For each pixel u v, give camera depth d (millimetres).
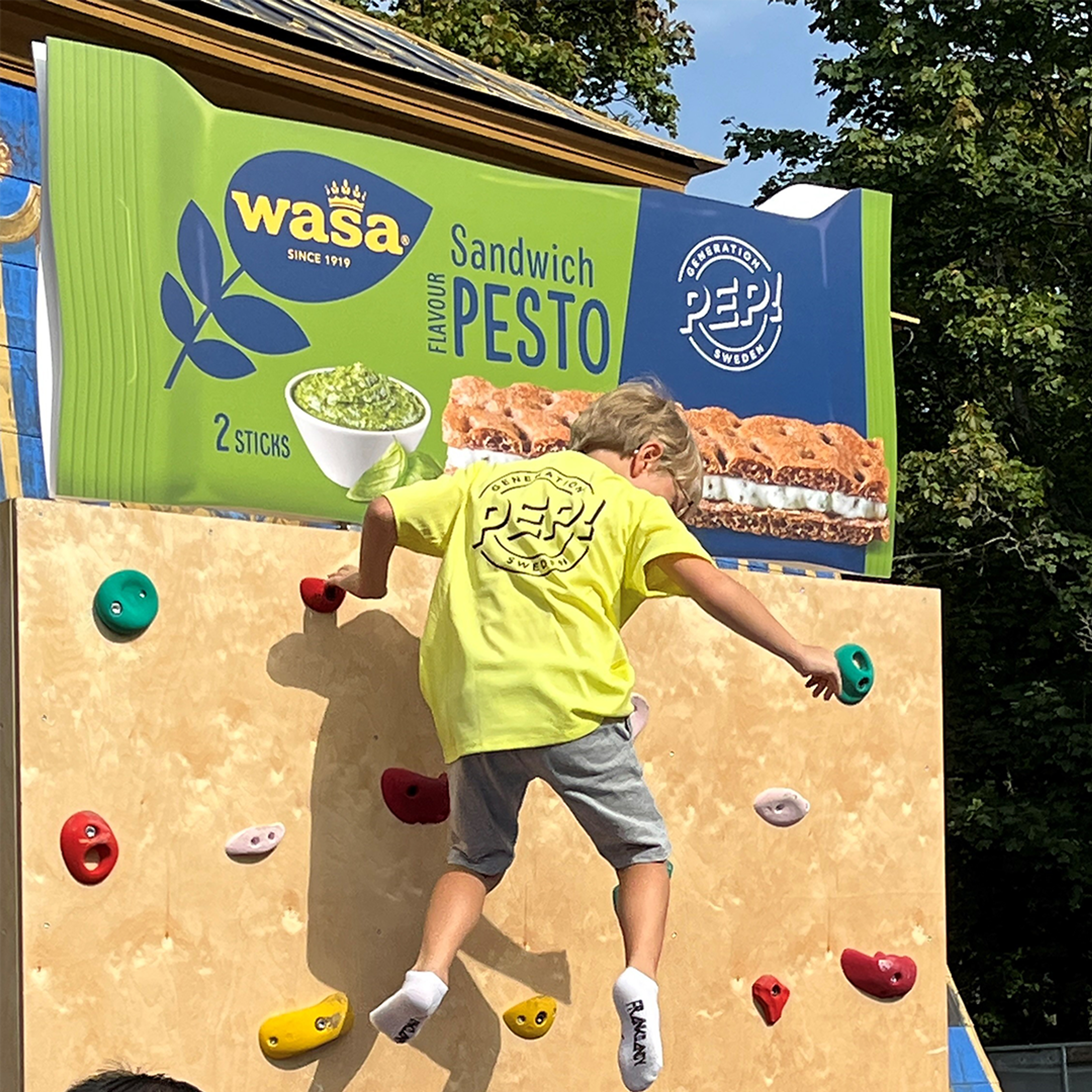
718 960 4383
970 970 18938
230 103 5469
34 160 4574
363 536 3578
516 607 3430
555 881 4098
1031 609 18031
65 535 3414
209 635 3604
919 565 17344
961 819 16719
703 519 4746
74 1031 3291
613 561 3506
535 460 3703
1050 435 18203
